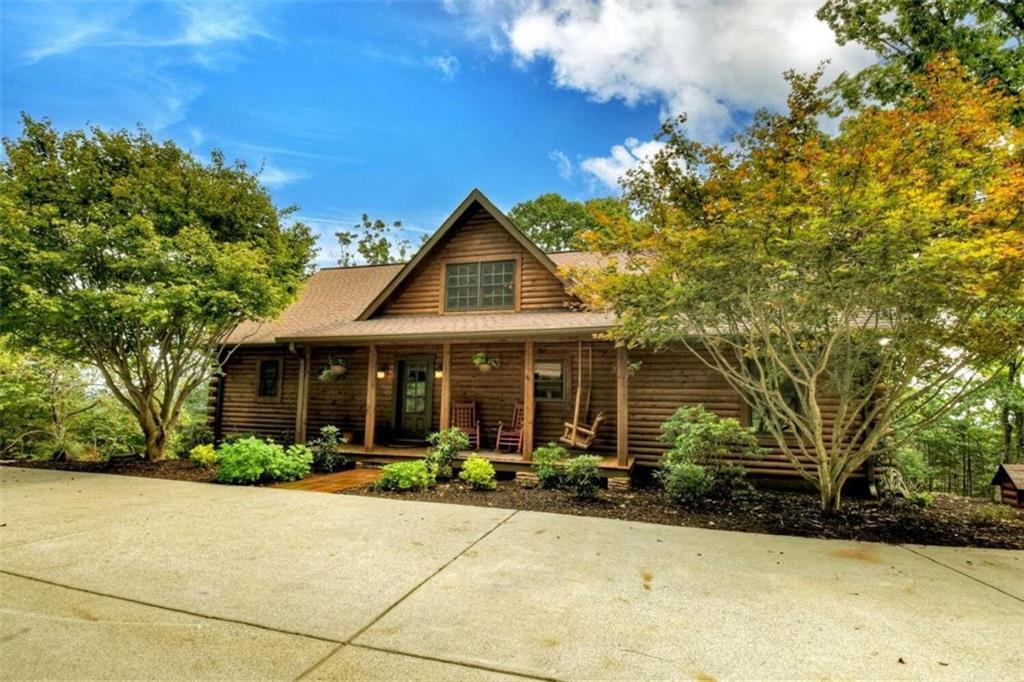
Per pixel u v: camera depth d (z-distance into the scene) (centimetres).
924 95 569
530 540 488
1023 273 470
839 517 612
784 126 488
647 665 256
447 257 1174
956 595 361
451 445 873
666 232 562
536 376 1062
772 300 539
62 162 878
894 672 253
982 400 1188
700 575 395
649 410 956
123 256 857
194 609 312
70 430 1266
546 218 2575
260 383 1257
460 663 254
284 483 793
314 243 1129
